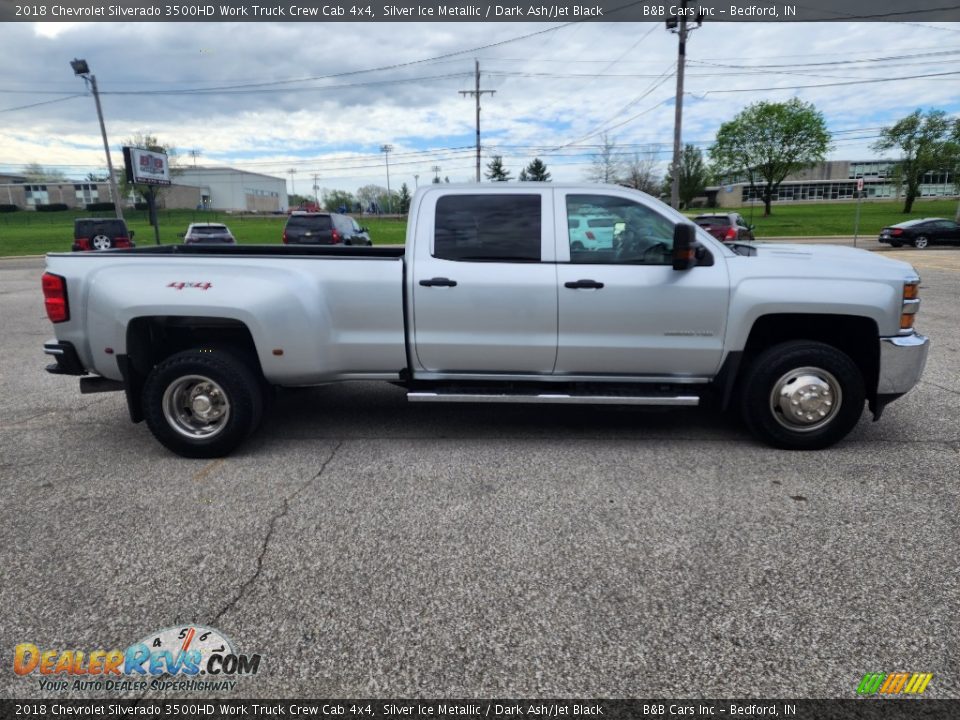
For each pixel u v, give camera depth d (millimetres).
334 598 2756
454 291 4293
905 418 5105
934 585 2803
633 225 4336
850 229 44562
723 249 4340
